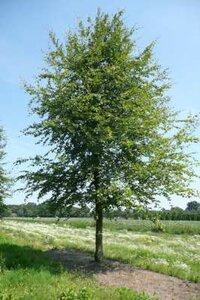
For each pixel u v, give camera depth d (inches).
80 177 762.8
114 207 741.3
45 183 767.7
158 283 681.0
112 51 781.9
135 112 727.1
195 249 1257.4
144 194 728.3
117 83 742.5
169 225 2364.7
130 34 804.6
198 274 771.4
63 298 493.7
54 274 620.4
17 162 780.6
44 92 762.8
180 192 733.9
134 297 542.0
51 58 781.9
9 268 642.2
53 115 761.6
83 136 734.5
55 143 786.2
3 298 466.6
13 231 1268.5
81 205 761.0
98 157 744.3
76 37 801.6
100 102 743.7
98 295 530.0
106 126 728.3
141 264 817.5
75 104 720.3
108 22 812.6
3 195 1535.4
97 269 737.6
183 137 746.8
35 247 957.2
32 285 533.0
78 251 965.8
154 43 796.0
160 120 753.0
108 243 1193.4
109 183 719.7
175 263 864.3
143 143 753.0
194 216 3909.9
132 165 716.0
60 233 1408.7
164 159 735.1
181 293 630.5
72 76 772.6
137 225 2380.7
